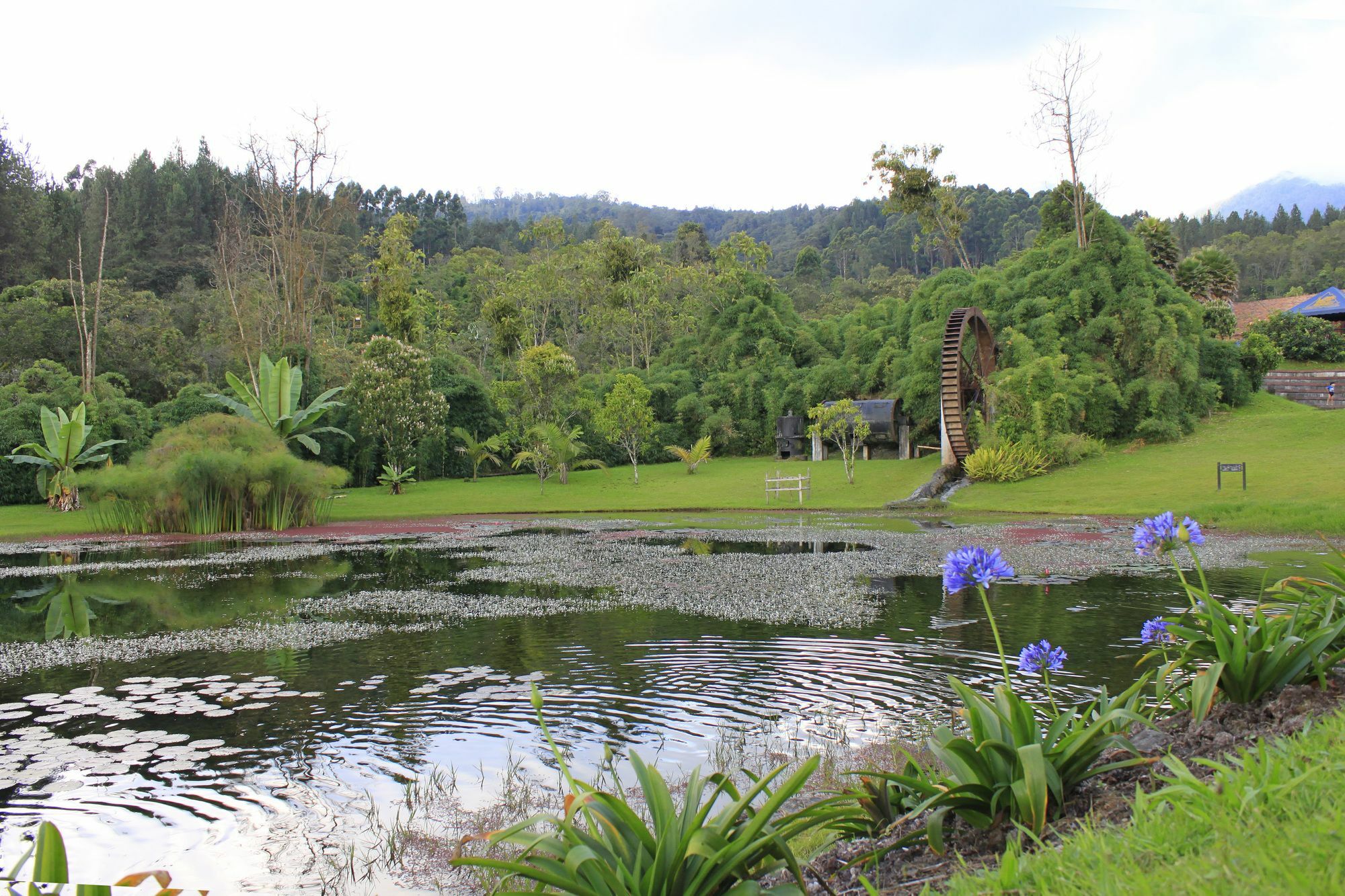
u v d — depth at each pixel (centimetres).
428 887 488
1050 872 258
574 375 4716
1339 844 219
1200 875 222
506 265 8888
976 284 4656
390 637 1155
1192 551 469
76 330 5112
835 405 3803
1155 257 5850
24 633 1236
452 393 5081
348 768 678
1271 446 3497
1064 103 5016
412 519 3328
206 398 3781
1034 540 2127
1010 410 3691
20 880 493
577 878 316
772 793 328
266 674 970
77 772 676
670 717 786
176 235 8681
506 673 958
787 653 1023
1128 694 463
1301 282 11825
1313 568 1533
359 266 9062
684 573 1717
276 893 483
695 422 5434
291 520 3075
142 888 486
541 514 3419
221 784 648
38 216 6712
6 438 3766
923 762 618
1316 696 412
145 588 1648
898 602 1348
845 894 358
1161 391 3897
